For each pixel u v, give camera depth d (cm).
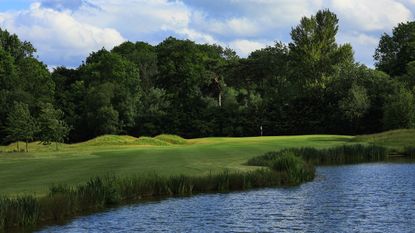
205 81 11569
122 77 11562
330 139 6819
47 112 6956
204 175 3002
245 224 1998
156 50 15812
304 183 3122
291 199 2538
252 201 2484
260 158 3766
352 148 4841
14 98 9725
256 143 6166
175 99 11431
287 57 12400
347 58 10931
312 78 10856
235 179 2917
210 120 10681
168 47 15425
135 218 2100
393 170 3744
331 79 10106
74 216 2128
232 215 2156
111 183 2494
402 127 7331
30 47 12081
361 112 8812
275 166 3372
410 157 4944
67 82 12750
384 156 4878
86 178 2827
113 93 10681
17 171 3297
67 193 2242
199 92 11388
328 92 9969
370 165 4197
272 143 6116
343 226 1950
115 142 7150
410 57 10975
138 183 2616
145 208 2305
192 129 10650
